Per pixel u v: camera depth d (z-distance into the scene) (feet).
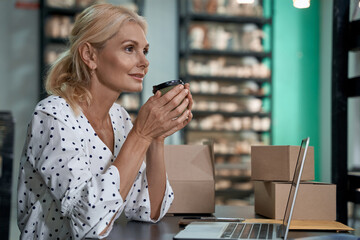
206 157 5.80
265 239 3.71
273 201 5.10
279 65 22.30
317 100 22.49
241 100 21.72
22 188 4.46
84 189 3.96
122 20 4.47
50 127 4.21
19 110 19.38
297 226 4.51
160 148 5.04
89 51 4.54
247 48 21.15
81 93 4.59
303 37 22.47
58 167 4.06
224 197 20.16
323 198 5.11
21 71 19.40
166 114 4.22
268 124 20.92
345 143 6.38
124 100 19.69
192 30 20.81
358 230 4.49
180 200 5.53
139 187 5.01
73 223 3.99
